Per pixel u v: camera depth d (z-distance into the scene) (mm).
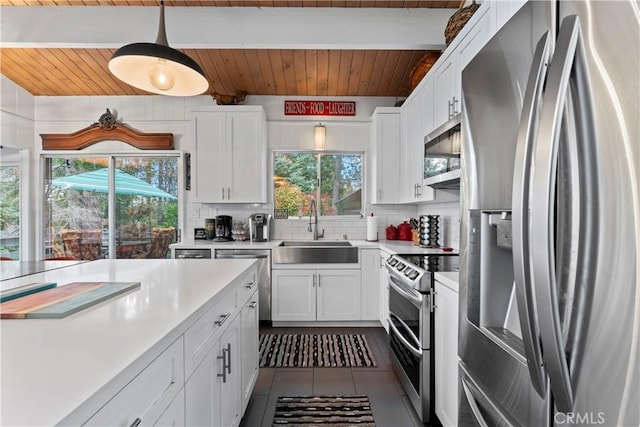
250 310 1883
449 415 1521
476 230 1066
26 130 3678
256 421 1789
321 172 3891
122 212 3914
